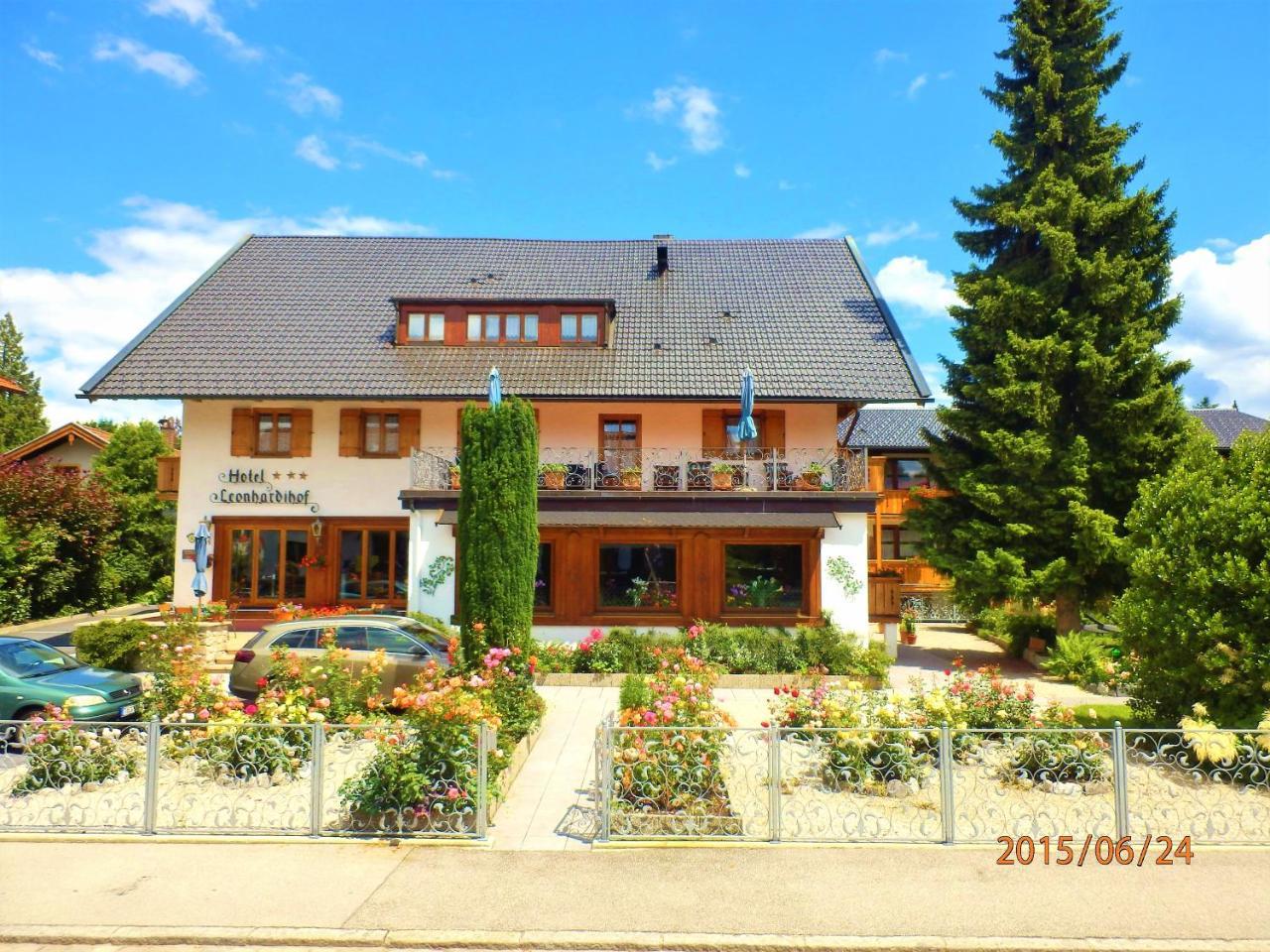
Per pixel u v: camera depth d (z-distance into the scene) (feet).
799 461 65.10
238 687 41.34
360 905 20.36
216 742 29.60
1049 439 59.88
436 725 25.58
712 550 59.62
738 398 62.95
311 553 67.46
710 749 26.32
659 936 18.93
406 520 67.82
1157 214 61.52
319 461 68.23
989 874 22.21
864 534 59.36
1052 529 59.11
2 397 145.59
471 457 39.52
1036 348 58.59
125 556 91.86
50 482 82.17
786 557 59.82
